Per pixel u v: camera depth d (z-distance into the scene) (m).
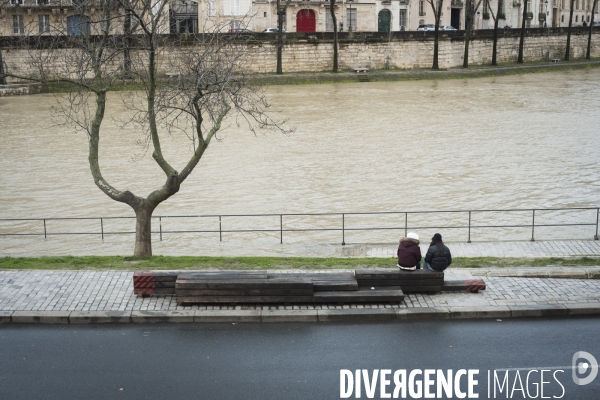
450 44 84.19
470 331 14.02
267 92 66.12
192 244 23.14
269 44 75.44
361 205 29.30
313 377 12.26
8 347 13.43
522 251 20.72
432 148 40.72
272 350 13.28
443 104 58.28
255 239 24.73
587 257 19.19
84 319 14.46
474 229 25.73
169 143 42.09
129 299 15.33
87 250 22.69
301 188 32.00
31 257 18.97
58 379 12.25
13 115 51.53
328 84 72.75
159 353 13.18
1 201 30.00
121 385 12.04
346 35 78.69
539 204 29.33
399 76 76.81
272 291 14.93
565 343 13.48
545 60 96.19
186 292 14.88
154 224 26.59
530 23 112.81
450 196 30.59
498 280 16.45
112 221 27.08
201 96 18.75
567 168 35.78
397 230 25.94
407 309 14.74
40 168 35.91
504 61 92.50
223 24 31.20
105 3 21.94
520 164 36.69
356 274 15.47
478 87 70.38
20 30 70.31
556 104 58.09
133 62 24.28
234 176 34.22
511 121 49.88
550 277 16.67
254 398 11.59
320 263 18.30
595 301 15.05
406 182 33.06
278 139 43.47
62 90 63.09
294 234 25.48
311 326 14.30
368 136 44.38
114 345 13.52
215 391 11.82
